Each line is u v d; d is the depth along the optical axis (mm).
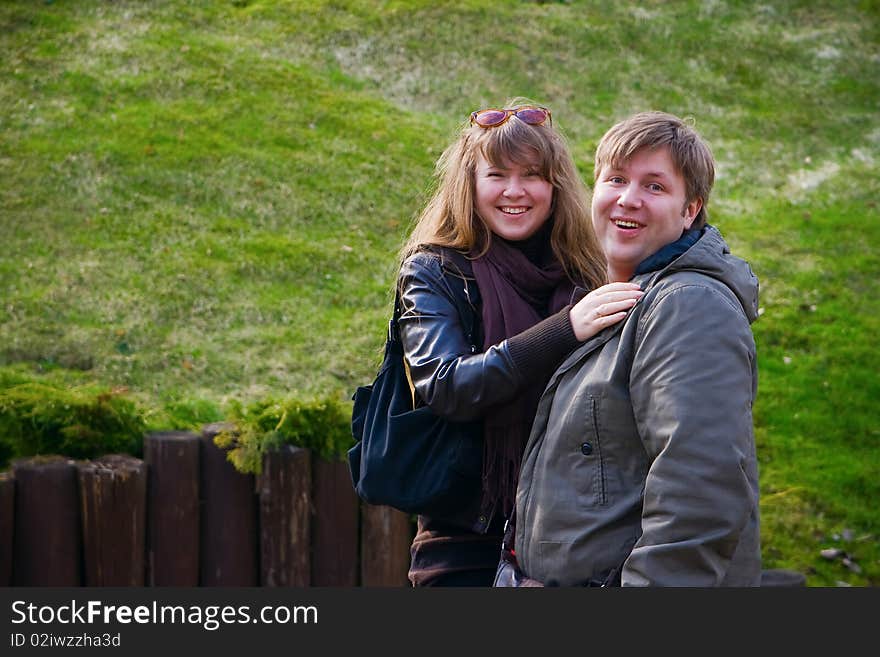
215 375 6461
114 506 4473
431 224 3057
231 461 4699
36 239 7605
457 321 2855
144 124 9078
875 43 11953
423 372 2736
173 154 8742
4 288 7027
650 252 2561
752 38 11922
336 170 8883
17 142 8648
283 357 6730
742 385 2238
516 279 2910
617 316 2406
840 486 6164
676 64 11328
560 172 2973
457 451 2770
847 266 8336
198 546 4688
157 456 4641
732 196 9297
